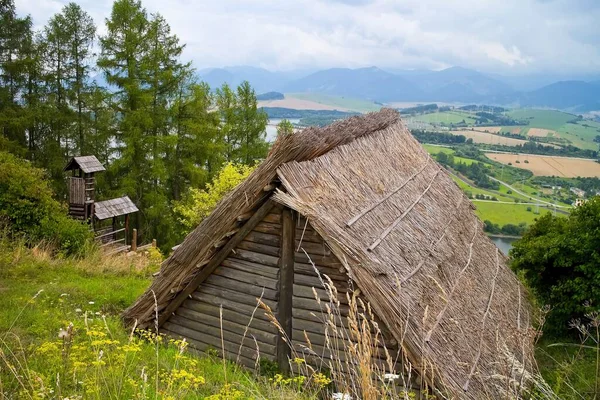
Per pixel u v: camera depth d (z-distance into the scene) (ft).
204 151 86.63
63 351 11.03
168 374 15.35
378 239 21.67
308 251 20.98
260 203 21.68
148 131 82.48
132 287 34.71
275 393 15.85
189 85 88.07
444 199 34.06
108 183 84.02
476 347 20.95
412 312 18.56
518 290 34.73
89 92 84.79
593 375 23.81
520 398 14.21
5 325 21.36
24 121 77.46
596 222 32.04
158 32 84.28
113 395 13.14
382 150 31.24
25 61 79.66
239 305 22.65
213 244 22.00
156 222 83.51
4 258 36.60
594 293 31.12
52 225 45.65
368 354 10.04
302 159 22.04
